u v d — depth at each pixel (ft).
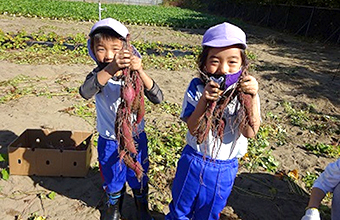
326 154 16.14
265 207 11.89
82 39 39.58
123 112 7.53
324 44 53.31
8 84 22.48
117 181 9.49
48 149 12.00
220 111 6.48
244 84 6.25
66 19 63.41
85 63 30.22
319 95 25.38
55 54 32.58
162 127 17.66
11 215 10.43
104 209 10.66
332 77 31.07
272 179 13.56
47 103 19.66
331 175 8.14
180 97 23.11
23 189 11.59
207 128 6.43
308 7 61.26
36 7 70.49
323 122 20.30
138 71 7.77
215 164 7.62
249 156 15.06
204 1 143.23
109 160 9.21
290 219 11.48
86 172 12.48
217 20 84.69
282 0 72.33
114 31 7.91
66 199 11.32
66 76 25.66
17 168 12.14
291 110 21.85
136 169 7.93
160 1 163.02
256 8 87.15
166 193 12.00
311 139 17.84
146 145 9.62
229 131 7.36
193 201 8.12
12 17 58.85
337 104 23.84
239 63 6.79
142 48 38.91
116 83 8.54
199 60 7.06
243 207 11.78
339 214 8.25
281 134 18.04
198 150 7.67
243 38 6.66
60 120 17.48
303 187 13.30
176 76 28.48
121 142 7.64
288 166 14.82
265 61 37.06
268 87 26.86
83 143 13.47
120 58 7.37
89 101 20.59
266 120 19.89
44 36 38.99
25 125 16.55
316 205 8.19
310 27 61.05
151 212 10.96
